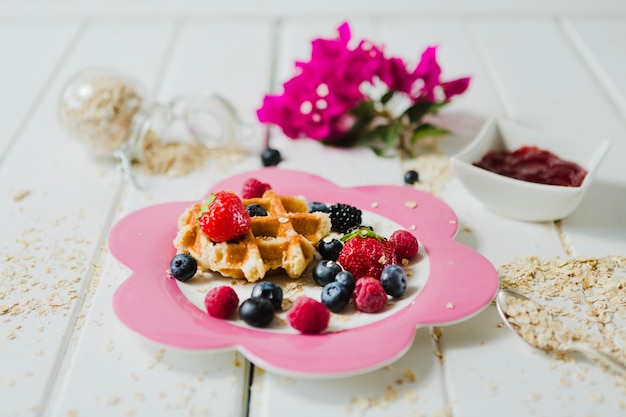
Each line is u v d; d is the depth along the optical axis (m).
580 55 0.82
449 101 0.66
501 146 0.61
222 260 0.48
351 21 0.90
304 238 0.49
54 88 0.77
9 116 0.72
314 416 0.41
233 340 0.43
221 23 0.91
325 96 0.66
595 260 0.52
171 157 0.65
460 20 0.90
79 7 0.95
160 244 0.51
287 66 0.81
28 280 0.51
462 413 0.41
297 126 0.67
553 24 0.88
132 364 0.44
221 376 0.44
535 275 0.51
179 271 0.48
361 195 0.56
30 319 0.48
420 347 0.45
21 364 0.45
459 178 0.56
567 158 0.59
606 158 0.64
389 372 0.43
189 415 0.41
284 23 0.90
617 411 0.41
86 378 0.43
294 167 0.64
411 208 0.55
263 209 0.53
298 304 0.44
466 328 0.46
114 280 0.51
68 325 0.48
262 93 0.76
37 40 0.87
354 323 0.45
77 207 0.59
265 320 0.44
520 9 0.92
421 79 0.66
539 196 0.54
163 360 0.44
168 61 0.82
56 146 0.67
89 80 0.65
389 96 0.67
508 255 0.53
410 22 0.90
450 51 0.83
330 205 0.55
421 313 0.45
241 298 0.47
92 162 0.65
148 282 0.47
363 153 0.66
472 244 0.54
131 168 0.64
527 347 0.45
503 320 0.47
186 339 0.43
